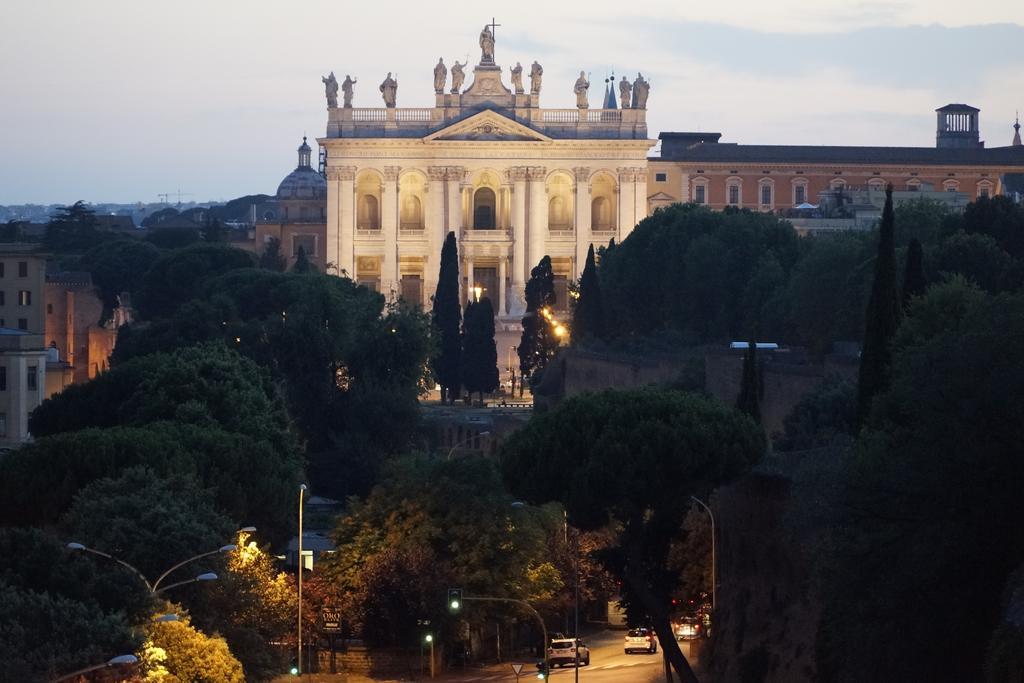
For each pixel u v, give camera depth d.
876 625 94.81
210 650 112.25
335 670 157.12
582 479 132.75
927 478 93.44
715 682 128.12
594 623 180.75
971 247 197.25
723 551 135.12
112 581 111.88
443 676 153.50
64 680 100.25
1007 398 92.56
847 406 156.62
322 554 165.12
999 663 83.50
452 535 160.50
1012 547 92.25
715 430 133.12
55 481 143.62
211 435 159.75
